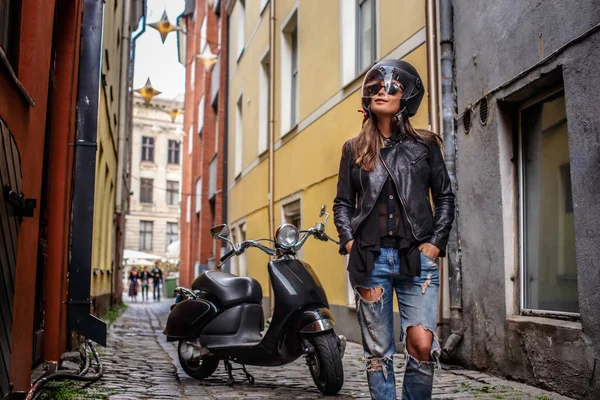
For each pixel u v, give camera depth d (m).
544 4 5.04
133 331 11.46
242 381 5.48
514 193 5.77
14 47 3.61
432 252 2.91
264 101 15.98
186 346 5.55
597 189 4.32
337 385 4.57
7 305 3.18
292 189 12.66
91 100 5.87
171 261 47.25
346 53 10.01
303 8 12.22
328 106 10.66
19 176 3.35
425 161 3.00
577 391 4.48
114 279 20.23
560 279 5.12
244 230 17.48
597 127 4.35
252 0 17.39
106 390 4.68
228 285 5.37
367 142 3.02
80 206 5.66
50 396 4.27
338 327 9.87
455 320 6.38
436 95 6.96
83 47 5.95
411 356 2.94
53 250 5.50
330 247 10.33
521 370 5.24
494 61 5.86
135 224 55.56
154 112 56.75
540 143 5.51
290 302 4.66
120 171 17.16
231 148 20.08
